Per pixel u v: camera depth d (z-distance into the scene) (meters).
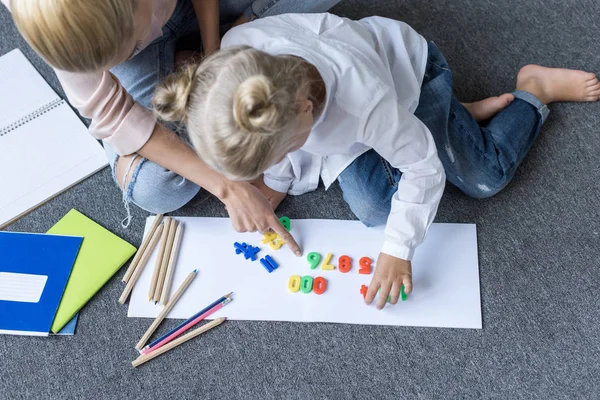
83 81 0.93
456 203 1.16
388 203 1.09
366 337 1.07
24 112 1.32
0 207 1.22
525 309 1.06
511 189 1.17
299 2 1.16
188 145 1.03
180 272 1.13
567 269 1.09
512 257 1.11
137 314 1.11
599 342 1.03
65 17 0.71
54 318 1.11
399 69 1.04
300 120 0.76
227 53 0.75
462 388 1.02
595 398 0.99
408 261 1.00
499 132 1.14
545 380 1.01
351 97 0.86
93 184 1.25
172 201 1.14
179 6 1.14
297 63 0.78
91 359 1.09
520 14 1.34
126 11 0.75
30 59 1.39
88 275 1.14
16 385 1.08
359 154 1.06
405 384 1.03
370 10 1.39
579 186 1.16
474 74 1.30
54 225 1.20
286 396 1.04
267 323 1.09
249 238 1.15
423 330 1.06
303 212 1.18
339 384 1.04
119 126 0.97
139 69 1.15
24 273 1.14
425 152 0.93
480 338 1.05
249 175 0.76
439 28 1.35
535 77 1.22
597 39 1.30
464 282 1.09
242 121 0.67
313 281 1.10
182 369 1.07
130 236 1.19
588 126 1.22
